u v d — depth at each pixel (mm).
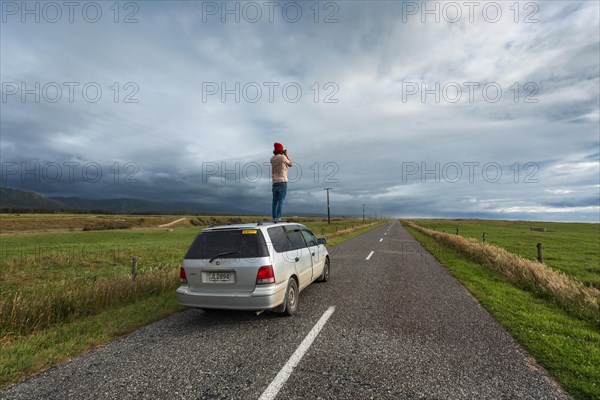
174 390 3082
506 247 22109
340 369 3463
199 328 5016
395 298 6734
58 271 13906
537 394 2932
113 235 43125
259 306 4859
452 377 3262
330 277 9289
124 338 4625
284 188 9281
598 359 3656
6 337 5016
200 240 5430
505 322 5027
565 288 6703
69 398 2980
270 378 3283
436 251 16281
